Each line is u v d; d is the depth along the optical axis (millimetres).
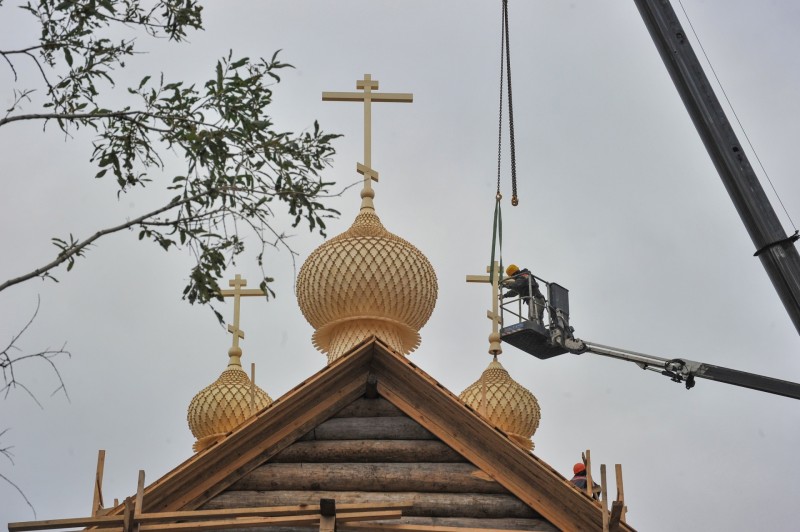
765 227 23062
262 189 21984
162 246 21516
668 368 32750
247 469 26484
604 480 25250
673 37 24250
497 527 25922
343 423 27094
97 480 25641
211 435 36969
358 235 34469
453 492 26359
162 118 21953
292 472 26578
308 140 22344
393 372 27281
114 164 22109
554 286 36188
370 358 27312
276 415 26656
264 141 22078
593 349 35406
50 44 22156
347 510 24844
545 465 25922
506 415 37031
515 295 36594
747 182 23344
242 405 38062
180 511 24969
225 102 22156
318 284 34094
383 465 26656
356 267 33875
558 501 25938
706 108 23828
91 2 22141
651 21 24453
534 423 37438
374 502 26156
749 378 31391
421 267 34406
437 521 25984
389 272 33938
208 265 21547
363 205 35438
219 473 26328
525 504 26125
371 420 27125
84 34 22328
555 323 35906
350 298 33844
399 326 33906
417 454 26734
